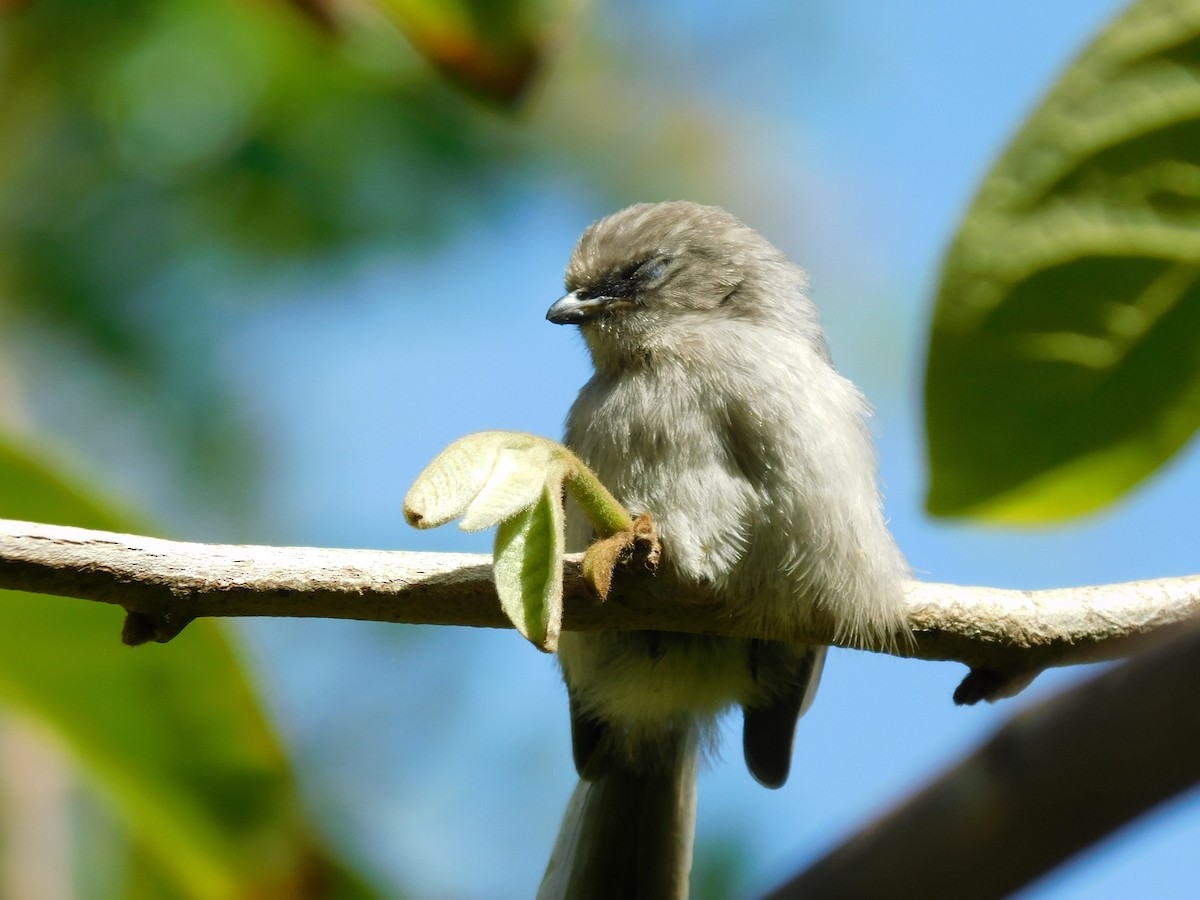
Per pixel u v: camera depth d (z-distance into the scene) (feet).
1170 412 18.26
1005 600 27.22
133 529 22.26
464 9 20.16
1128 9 16.67
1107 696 11.30
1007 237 17.51
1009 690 27.35
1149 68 16.78
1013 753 11.56
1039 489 18.86
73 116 40.55
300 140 41.11
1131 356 17.98
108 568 21.18
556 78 43.83
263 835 22.24
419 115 41.88
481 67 20.48
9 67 40.04
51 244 41.14
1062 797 11.30
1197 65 16.70
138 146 40.83
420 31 20.33
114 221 41.24
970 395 18.29
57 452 22.18
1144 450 18.53
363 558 22.86
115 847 30.30
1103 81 16.89
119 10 40.22
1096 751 11.18
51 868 30.01
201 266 41.88
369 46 39.91
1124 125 16.98
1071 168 17.20
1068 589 27.30
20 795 30.22
